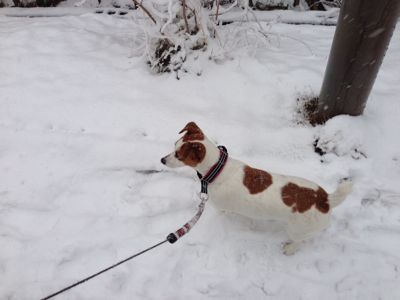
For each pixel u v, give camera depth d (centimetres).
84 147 108
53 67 129
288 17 152
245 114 112
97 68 129
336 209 90
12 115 116
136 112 115
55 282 79
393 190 93
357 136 98
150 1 113
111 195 95
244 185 74
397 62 123
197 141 72
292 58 127
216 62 126
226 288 79
